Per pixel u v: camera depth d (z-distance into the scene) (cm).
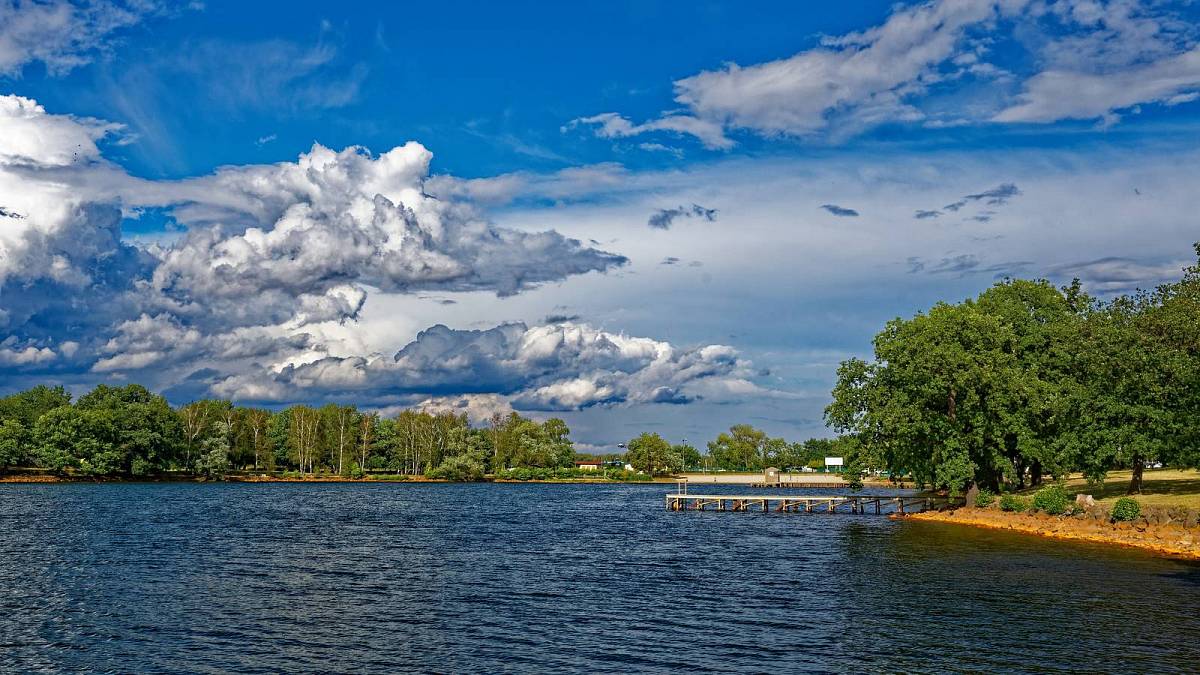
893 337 8275
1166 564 4634
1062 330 8019
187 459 17288
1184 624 3192
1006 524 6988
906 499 11031
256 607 3709
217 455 17188
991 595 3816
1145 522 5859
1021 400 7550
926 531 6900
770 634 3159
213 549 5891
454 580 4509
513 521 8900
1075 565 4641
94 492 13262
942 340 7762
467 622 3406
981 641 2988
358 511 10156
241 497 12650
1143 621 3244
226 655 2886
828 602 3762
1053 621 3266
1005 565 4700
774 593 4019
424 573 4781
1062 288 9569
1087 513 6481
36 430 15862
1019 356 8206
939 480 7981
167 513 9194
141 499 11644
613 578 4569
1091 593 3806
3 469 16250
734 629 3250
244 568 4941
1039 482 9106
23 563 5062
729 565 5062
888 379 8225
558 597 3969
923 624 3269
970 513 7756
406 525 8219
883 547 5772
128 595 3988
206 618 3469
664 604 3769
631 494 15812
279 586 4281
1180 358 6141
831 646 2962
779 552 5738
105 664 2775
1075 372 7831
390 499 13100
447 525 8275
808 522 8538
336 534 7169
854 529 7475
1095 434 6638
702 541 6625
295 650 2952
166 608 3675
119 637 3134
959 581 4203
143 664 2777
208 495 12962
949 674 2603
